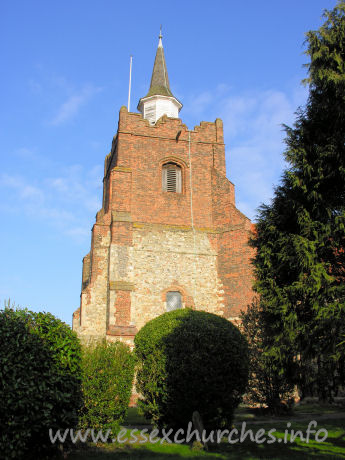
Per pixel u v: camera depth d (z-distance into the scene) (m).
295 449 11.21
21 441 8.55
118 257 24.66
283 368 12.77
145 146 27.77
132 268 24.81
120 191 26.25
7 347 8.80
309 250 11.87
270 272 13.03
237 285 25.09
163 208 26.83
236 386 12.55
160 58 36.09
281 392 17.39
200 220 27.19
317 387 13.79
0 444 8.30
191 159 28.36
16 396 8.55
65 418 9.64
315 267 11.59
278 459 10.18
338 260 12.27
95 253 25.58
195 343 12.37
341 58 12.68
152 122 33.44
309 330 11.89
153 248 25.64
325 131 12.95
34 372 8.99
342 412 17.78
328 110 12.77
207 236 26.75
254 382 17.78
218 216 27.25
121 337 22.88
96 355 11.59
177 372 12.13
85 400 11.22
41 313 10.18
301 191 12.66
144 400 13.20
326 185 12.43
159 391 12.44
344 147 12.12
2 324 9.06
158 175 27.48
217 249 26.59
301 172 12.79
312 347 12.01
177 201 27.22
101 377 11.45
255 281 13.55
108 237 25.95
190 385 11.98
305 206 12.66
